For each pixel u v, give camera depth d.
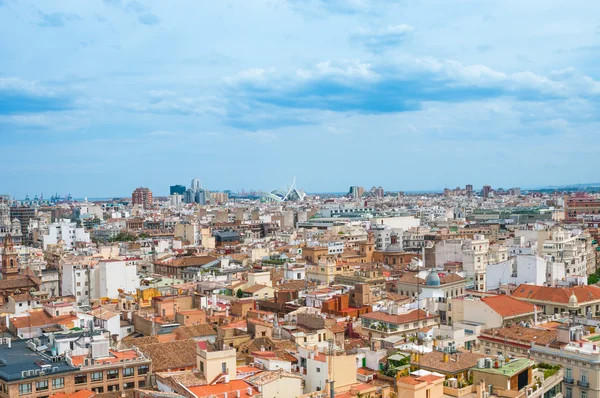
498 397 119.69
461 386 123.38
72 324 192.38
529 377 128.12
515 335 166.00
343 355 145.00
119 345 172.25
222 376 134.00
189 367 160.88
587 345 146.38
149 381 152.25
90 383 148.25
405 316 197.25
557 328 155.12
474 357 142.38
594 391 137.75
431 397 117.38
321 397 128.38
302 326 196.12
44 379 142.50
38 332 188.38
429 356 145.25
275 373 135.25
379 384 136.88
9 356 157.62
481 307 193.25
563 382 142.12
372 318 199.12
